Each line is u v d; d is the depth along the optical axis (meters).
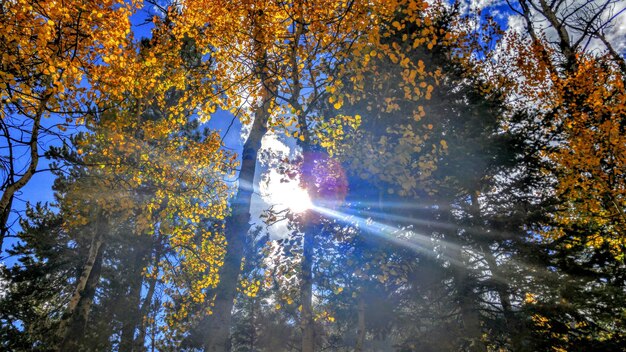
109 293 16.95
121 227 15.83
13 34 5.77
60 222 16.59
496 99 11.56
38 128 5.61
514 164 10.33
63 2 6.27
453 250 9.26
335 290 8.30
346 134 8.27
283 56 7.50
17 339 12.86
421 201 9.54
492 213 9.92
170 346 15.23
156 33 11.12
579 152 12.14
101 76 7.74
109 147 10.70
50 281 16.19
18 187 5.34
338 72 7.50
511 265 9.22
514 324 8.56
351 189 8.98
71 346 9.33
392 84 8.84
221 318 5.93
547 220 9.80
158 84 10.97
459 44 12.80
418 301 9.03
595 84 13.20
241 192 7.27
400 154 6.93
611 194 11.48
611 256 9.13
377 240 8.61
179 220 13.29
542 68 14.91
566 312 8.44
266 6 7.30
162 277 15.20
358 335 10.34
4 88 5.58
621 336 7.76
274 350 20.14
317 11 6.96
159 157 11.95
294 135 7.29
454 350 7.91
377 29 6.88
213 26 8.81
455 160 9.64
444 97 10.82
